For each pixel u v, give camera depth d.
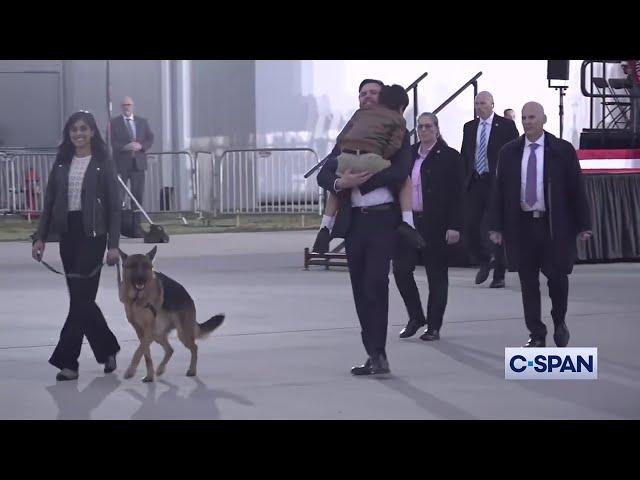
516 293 15.97
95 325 10.14
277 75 33.09
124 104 27.12
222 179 32.19
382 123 9.73
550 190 10.85
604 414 8.37
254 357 11.02
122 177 27.02
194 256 21.41
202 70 33.38
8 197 30.66
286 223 30.28
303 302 15.05
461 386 9.50
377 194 9.84
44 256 21.62
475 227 16.66
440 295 12.03
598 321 13.13
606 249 20.03
